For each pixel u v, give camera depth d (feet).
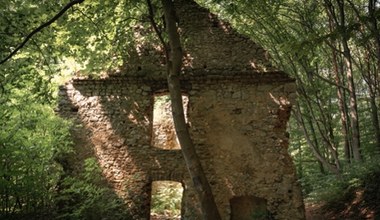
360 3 49.65
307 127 69.77
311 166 70.79
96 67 35.68
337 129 68.74
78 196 34.88
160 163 36.14
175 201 49.52
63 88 37.65
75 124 36.99
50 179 32.86
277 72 36.70
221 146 36.11
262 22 53.06
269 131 36.14
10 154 27.73
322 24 54.85
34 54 29.50
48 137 31.14
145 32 38.09
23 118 30.12
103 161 36.47
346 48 46.34
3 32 25.58
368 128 61.57
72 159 36.42
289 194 35.06
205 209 28.40
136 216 35.40
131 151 36.52
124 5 33.50
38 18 27.37
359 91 71.56
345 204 42.19
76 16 32.17
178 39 30.25
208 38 38.06
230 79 36.99
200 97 36.94
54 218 31.42
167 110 50.67
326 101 65.31
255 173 35.58
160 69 37.60
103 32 33.65
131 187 35.94
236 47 37.78
